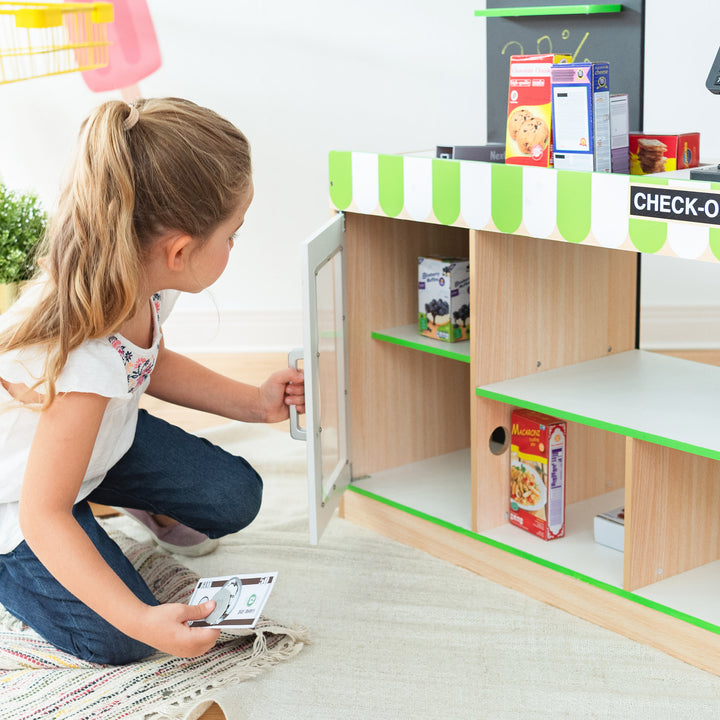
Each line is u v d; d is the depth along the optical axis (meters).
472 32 2.58
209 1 2.64
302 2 2.62
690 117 2.45
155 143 1.08
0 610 1.46
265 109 2.71
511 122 1.44
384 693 1.24
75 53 2.56
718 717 1.18
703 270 2.57
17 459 1.23
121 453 1.36
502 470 1.57
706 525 1.42
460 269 1.63
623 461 1.71
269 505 1.85
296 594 1.51
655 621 1.33
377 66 2.64
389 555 1.65
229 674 1.27
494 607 1.47
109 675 1.27
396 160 1.53
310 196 2.74
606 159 1.37
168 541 1.64
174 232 1.09
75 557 1.11
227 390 1.55
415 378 1.84
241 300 2.83
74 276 1.08
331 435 1.62
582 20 1.71
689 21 2.39
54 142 2.71
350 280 1.69
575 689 1.25
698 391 1.45
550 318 1.56
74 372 1.10
